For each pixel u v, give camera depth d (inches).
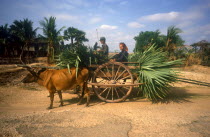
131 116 182.7
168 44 461.4
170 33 464.4
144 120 170.6
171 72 237.0
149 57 249.8
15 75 435.2
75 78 229.8
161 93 254.2
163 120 171.2
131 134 137.8
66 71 227.5
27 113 192.1
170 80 240.5
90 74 248.5
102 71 248.4
